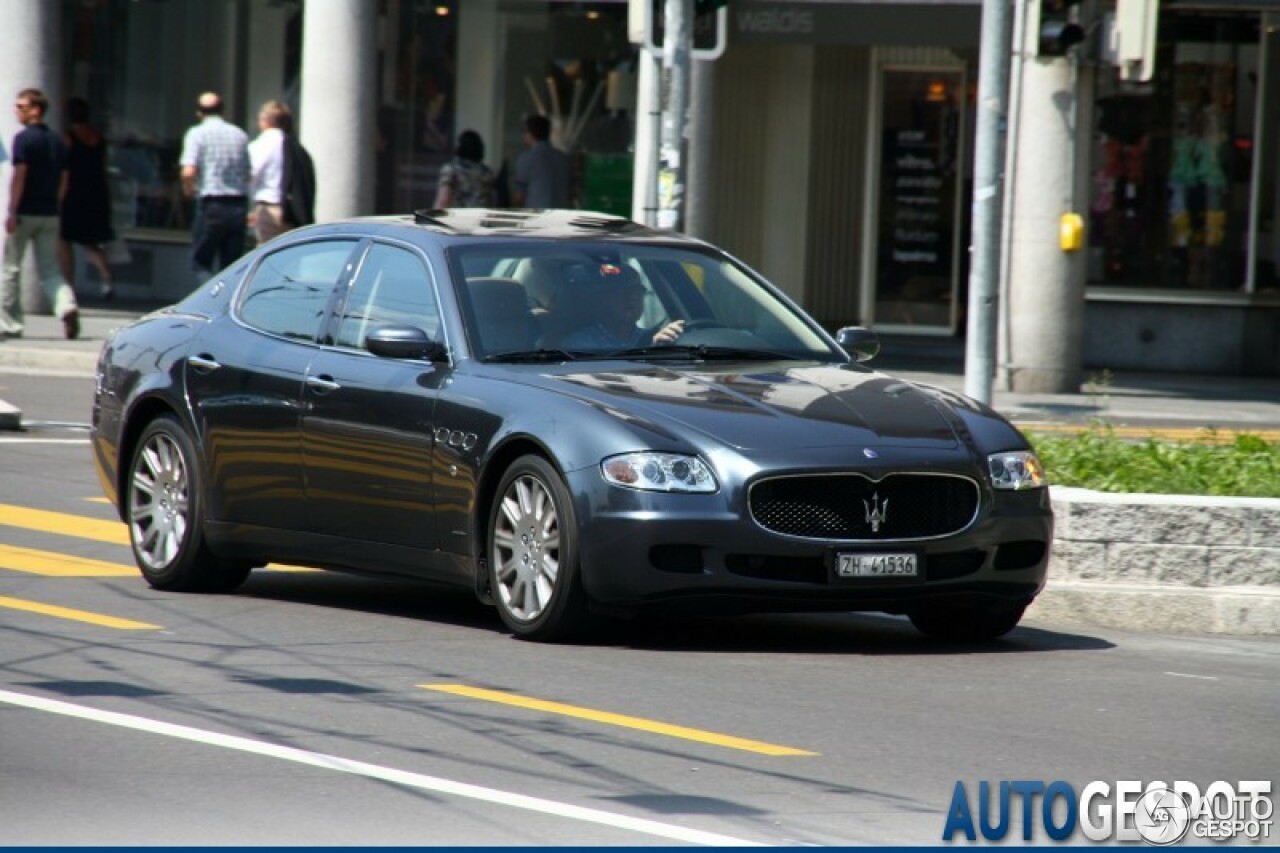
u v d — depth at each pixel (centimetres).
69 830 1958
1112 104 8519
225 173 7550
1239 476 3694
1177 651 3122
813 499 2877
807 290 9200
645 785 2167
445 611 3303
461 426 3039
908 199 9144
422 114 8994
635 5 5391
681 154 5375
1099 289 8531
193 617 3180
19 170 7244
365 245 3366
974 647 3097
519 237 3319
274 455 3303
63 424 5603
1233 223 8494
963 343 8869
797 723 2492
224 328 3472
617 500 2847
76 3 9525
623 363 3148
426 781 2159
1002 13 4141
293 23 9275
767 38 7950
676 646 3009
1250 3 8125
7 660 2775
